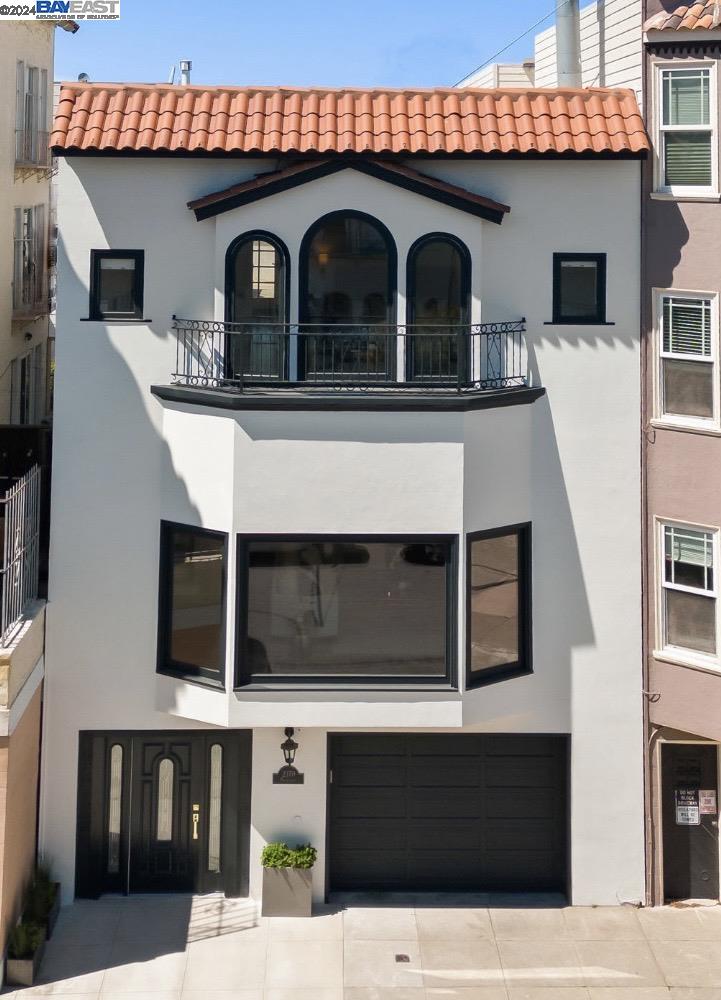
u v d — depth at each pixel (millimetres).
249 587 15852
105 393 16562
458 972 15203
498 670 16547
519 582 16781
